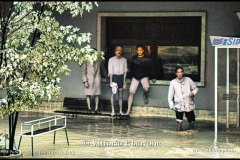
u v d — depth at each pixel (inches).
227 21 900.0
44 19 549.0
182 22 927.0
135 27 951.0
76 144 649.6
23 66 541.3
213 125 834.8
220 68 896.9
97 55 546.0
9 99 544.4
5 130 684.1
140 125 821.2
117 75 890.1
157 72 940.0
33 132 595.2
